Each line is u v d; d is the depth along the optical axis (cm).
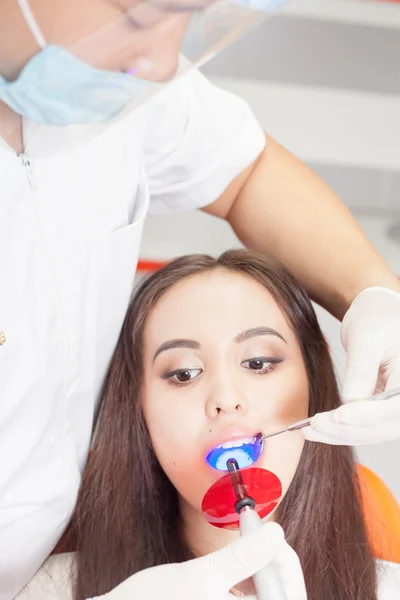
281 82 238
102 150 96
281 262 121
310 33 248
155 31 64
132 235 101
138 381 112
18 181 85
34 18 61
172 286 111
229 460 101
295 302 114
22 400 92
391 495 133
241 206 122
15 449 94
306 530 114
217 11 65
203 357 106
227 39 70
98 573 113
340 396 125
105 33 63
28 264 88
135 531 115
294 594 86
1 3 61
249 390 105
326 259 117
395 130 232
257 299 110
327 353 119
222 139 115
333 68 245
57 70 66
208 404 104
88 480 117
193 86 113
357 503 120
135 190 105
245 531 86
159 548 115
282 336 109
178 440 106
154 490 115
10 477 94
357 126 232
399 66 246
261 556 82
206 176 116
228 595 86
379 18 253
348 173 226
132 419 114
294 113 232
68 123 72
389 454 157
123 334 114
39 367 92
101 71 66
